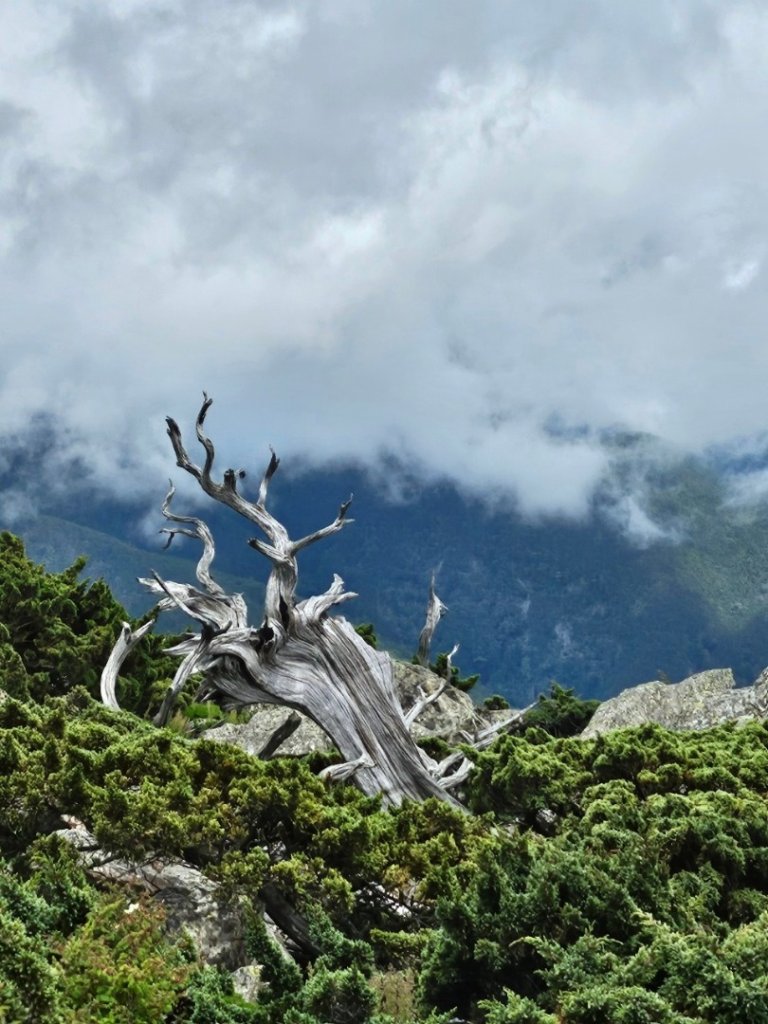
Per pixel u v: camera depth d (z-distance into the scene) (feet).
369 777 84.89
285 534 89.61
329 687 86.94
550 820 64.85
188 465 91.35
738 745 69.26
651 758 63.46
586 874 39.22
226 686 87.30
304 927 45.01
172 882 44.39
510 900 38.37
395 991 39.32
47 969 29.53
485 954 37.32
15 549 120.06
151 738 49.16
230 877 43.42
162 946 34.68
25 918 34.63
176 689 85.30
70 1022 29.60
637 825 50.75
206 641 86.48
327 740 96.73
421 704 93.56
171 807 46.47
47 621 104.94
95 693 104.01
